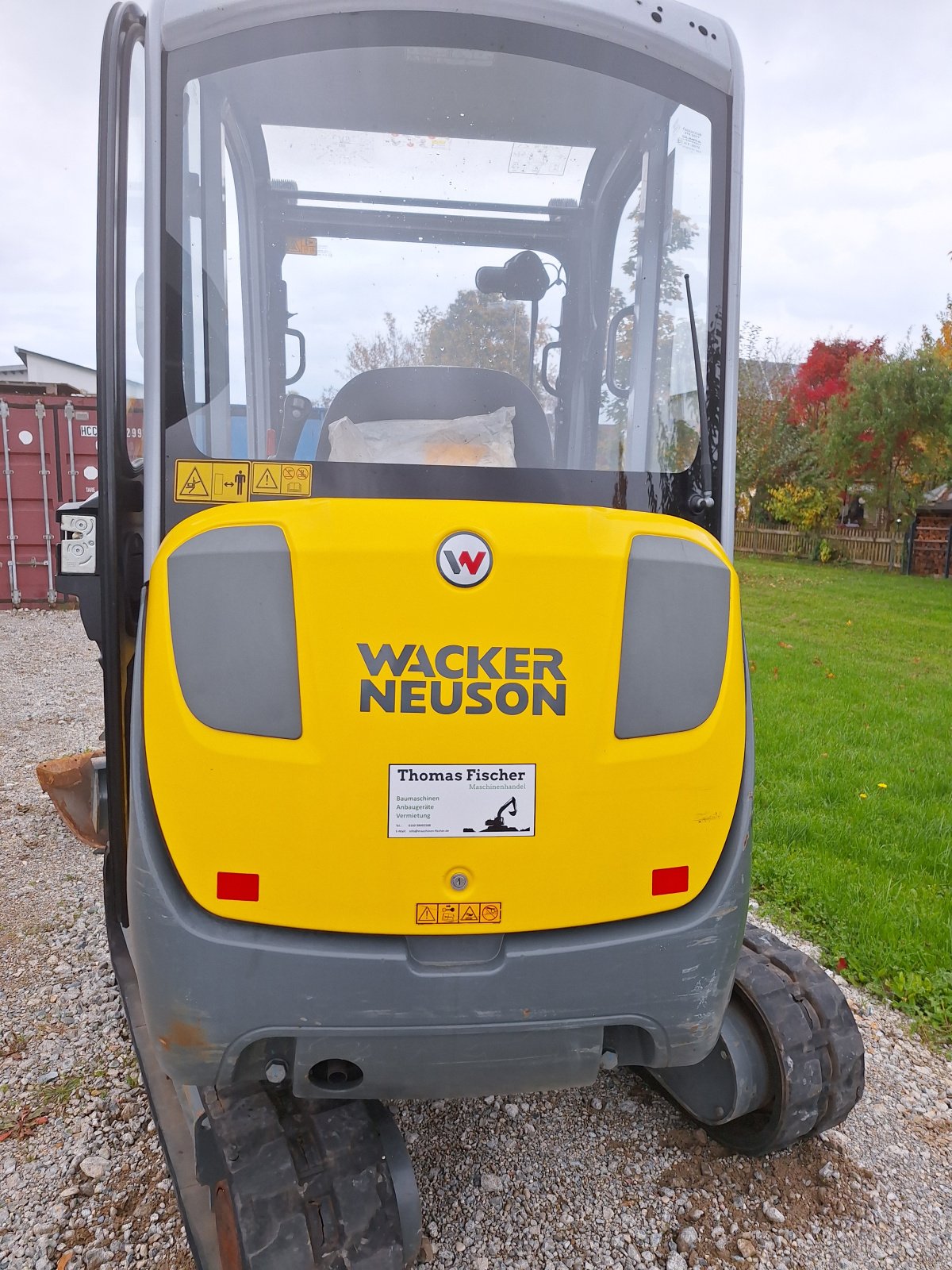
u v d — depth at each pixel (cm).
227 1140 197
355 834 178
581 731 184
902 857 484
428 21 213
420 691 178
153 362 203
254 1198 186
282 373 252
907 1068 324
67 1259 231
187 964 178
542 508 189
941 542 2525
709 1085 259
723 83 231
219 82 216
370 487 212
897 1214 257
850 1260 241
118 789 209
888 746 710
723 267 232
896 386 2498
